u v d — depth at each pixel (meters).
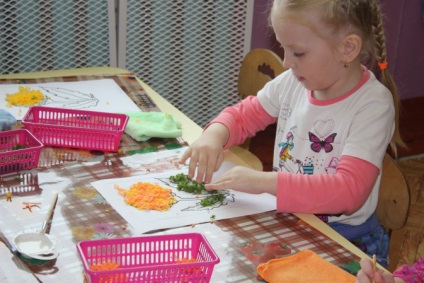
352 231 1.40
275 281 0.99
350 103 1.39
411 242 2.47
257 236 1.12
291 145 1.49
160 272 0.94
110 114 1.47
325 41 1.26
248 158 2.11
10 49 2.32
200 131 1.55
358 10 1.28
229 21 2.63
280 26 1.26
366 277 0.95
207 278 0.96
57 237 1.08
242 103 1.61
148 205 1.19
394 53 3.44
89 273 0.91
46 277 0.97
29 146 1.35
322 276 1.00
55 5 2.31
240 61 2.71
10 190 1.22
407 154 3.26
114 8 2.38
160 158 1.39
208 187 1.25
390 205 1.46
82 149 1.41
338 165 1.32
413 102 3.57
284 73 1.58
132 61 2.53
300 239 1.12
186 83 2.67
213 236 1.11
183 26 2.56
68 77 1.79
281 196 1.22
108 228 1.11
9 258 1.01
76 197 1.21
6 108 1.55
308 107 1.45
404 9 3.36
